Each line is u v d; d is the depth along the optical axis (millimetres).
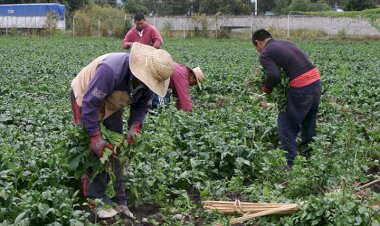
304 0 86000
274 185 7152
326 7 86500
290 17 55562
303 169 6918
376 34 52969
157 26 59344
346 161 7105
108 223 6125
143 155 7371
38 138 8523
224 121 10422
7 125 10055
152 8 89062
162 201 6641
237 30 57812
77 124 5969
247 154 7664
